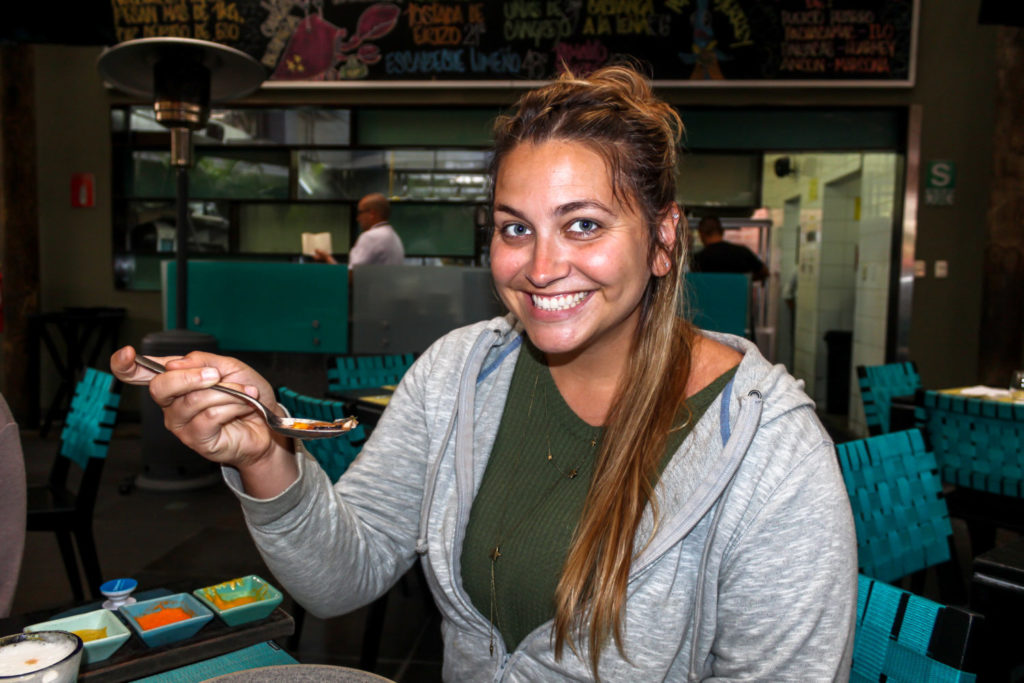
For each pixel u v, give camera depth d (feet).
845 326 20.30
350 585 2.68
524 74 15.29
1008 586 3.56
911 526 5.00
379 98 15.99
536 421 2.80
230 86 11.12
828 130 15.48
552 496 2.65
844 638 2.24
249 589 3.17
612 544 2.39
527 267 2.37
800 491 2.32
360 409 7.26
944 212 15.25
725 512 2.37
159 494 11.69
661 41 15.05
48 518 6.73
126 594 3.13
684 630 2.43
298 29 15.56
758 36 14.90
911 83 14.80
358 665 6.68
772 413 2.41
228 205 16.94
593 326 2.38
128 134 16.39
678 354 2.67
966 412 7.06
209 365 2.27
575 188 2.24
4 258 15.75
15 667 2.25
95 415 7.07
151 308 16.70
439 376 2.96
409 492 2.99
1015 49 13.91
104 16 9.78
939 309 15.40
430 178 16.71
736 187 16.75
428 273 12.82
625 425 2.55
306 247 13.42
